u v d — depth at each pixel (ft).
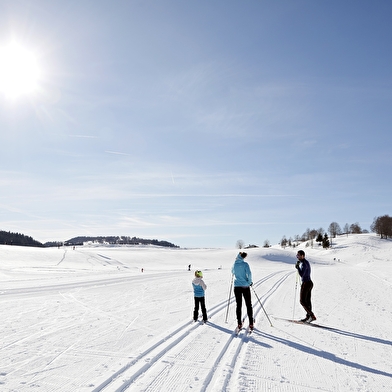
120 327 23.86
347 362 17.15
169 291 49.47
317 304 36.99
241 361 16.81
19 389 12.81
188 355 17.42
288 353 18.48
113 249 340.80
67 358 16.61
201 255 287.07
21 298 41.11
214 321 26.89
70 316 28.40
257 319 28.09
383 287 56.54
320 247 422.00
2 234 590.55
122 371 14.88
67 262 206.80
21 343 19.40
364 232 540.52
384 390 13.67
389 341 21.42
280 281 71.10
